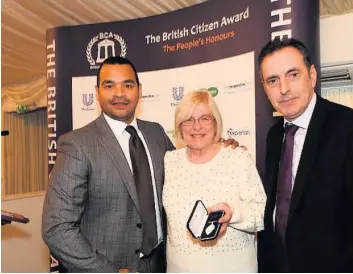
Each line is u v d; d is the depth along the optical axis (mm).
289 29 2039
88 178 1579
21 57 4270
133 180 1629
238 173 1528
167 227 1631
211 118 1575
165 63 2723
